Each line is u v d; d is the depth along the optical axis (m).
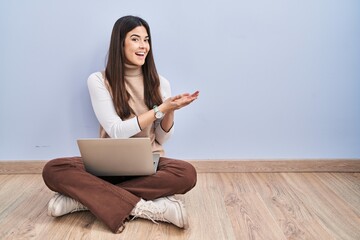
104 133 1.76
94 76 1.69
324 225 1.46
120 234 1.40
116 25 1.66
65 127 2.01
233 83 1.98
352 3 1.90
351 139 2.05
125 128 1.56
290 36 1.93
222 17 1.90
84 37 1.91
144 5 1.88
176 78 1.97
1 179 1.97
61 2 1.87
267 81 1.98
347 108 2.02
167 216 1.44
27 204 1.67
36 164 2.03
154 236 1.38
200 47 1.93
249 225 1.46
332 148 2.06
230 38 1.93
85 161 1.48
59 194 1.54
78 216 1.55
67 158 1.59
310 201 1.69
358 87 1.99
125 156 1.43
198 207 1.63
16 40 1.91
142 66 1.73
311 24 1.92
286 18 1.91
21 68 1.94
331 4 1.90
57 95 1.98
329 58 1.96
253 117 2.03
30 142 2.03
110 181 1.61
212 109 2.01
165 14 1.89
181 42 1.92
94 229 1.44
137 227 1.45
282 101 2.01
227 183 1.92
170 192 1.54
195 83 1.98
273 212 1.58
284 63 1.96
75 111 2.00
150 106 1.72
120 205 1.43
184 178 1.55
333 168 2.07
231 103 2.01
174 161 1.62
